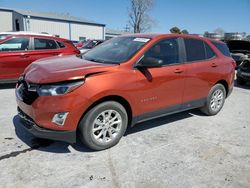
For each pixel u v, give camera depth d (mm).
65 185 2910
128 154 3668
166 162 3512
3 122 4602
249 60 9742
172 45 4480
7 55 7023
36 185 2877
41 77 3359
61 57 4488
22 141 3889
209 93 5258
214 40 5547
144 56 3986
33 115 3311
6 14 41094
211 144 4156
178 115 5504
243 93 8492
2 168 3156
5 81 7176
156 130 4602
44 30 35062
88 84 3322
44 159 3422
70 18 38406
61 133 3297
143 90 3893
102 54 4324
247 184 3123
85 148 3771
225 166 3496
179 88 4488
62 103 3199
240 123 5254
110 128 3729
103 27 39656
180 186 3012
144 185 2992
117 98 3711
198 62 4867
